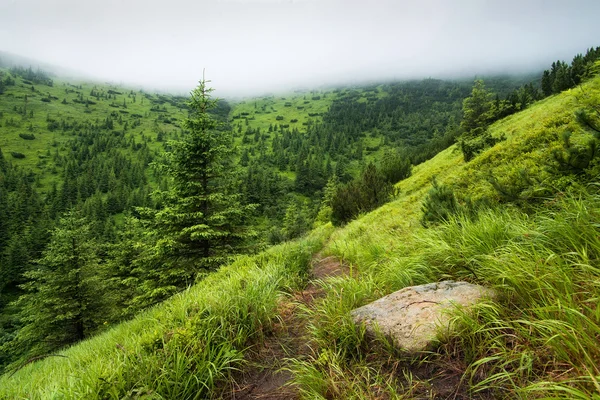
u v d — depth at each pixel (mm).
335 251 8344
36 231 68000
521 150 9820
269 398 2410
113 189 116625
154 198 11438
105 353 3947
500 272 2514
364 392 2053
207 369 2643
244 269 5902
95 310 17688
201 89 11133
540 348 1815
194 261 10828
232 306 3475
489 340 1988
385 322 2641
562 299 1904
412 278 3555
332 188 61438
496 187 4309
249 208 11656
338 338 2768
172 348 2697
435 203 5438
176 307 3848
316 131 197375
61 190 104875
